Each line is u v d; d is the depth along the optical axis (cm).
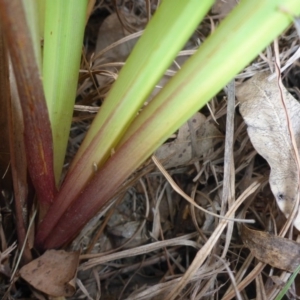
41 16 23
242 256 31
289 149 27
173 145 33
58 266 26
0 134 25
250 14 16
